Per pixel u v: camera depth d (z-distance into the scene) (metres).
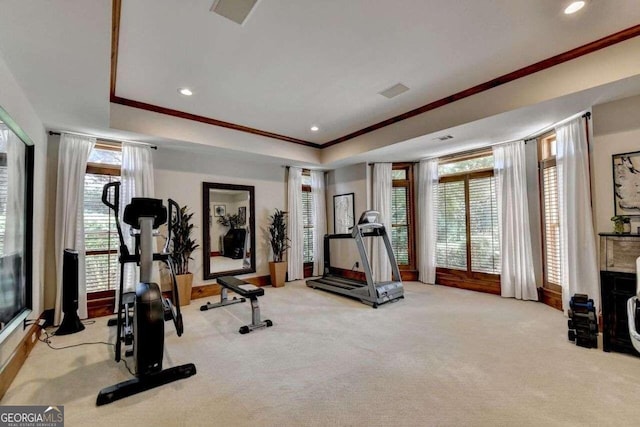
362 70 2.97
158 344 2.18
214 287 4.98
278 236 5.68
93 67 2.18
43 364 2.51
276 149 5.23
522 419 1.75
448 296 4.63
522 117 3.35
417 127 4.11
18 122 2.41
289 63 2.81
